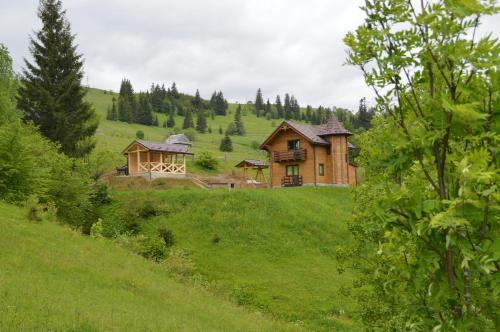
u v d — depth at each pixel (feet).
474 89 12.16
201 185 159.12
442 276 12.52
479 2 11.13
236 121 542.16
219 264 82.79
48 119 123.03
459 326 11.84
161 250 75.87
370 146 14.24
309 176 153.38
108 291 41.16
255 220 100.83
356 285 42.19
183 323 36.68
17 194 75.61
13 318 26.58
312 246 92.84
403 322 27.32
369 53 13.19
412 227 12.09
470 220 11.42
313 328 58.90
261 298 68.69
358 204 39.06
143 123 497.46
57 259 46.60
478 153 10.80
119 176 159.94
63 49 130.72
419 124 12.60
